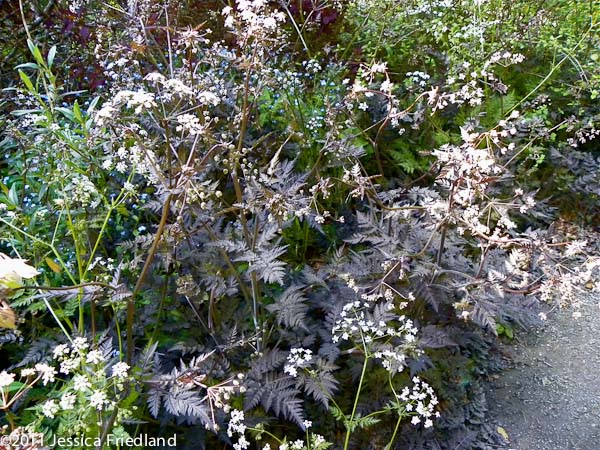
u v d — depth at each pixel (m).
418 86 4.60
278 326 2.95
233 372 2.78
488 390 3.44
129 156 2.60
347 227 4.06
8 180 3.60
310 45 5.55
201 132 2.35
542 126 4.71
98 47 3.65
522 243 2.70
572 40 5.43
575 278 2.61
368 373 3.05
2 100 4.21
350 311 2.99
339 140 3.75
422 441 2.93
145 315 2.92
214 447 2.81
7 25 4.95
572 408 3.32
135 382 2.34
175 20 4.19
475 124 4.13
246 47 2.87
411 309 3.14
